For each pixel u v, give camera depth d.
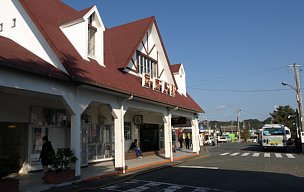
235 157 22.34
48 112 14.17
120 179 12.24
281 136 28.59
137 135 22.94
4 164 8.53
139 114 22.45
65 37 13.78
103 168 15.11
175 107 20.39
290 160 19.58
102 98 13.20
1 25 13.21
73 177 11.14
